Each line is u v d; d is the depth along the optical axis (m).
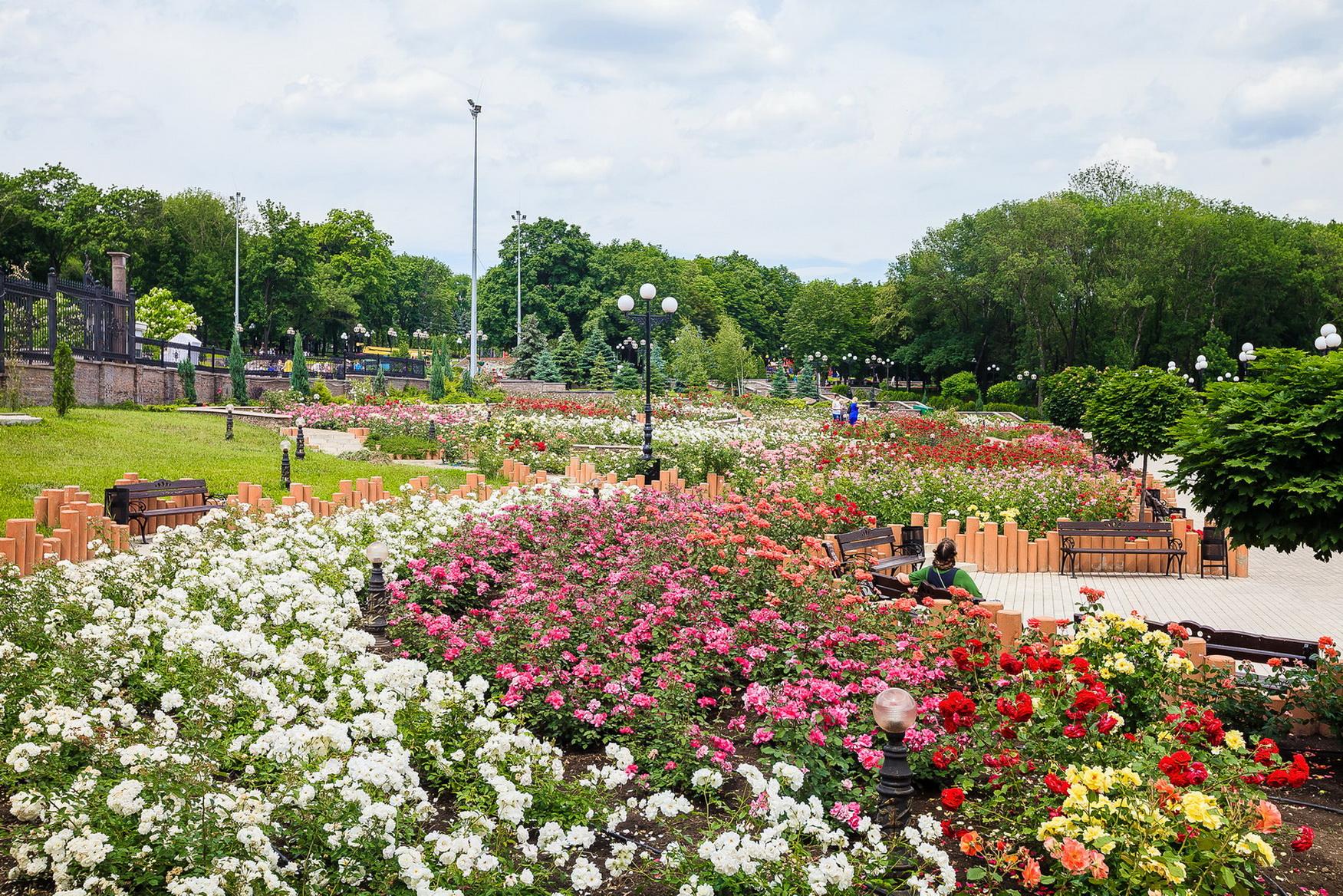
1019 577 15.30
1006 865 4.29
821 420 38.66
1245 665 7.54
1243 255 66.38
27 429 20.50
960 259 78.81
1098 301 68.19
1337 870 4.97
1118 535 15.49
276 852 4.29
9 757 4.84
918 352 86.12
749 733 6.52
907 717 4.73
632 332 93.94
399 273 110.00
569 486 15.79
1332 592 14.06
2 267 27.11
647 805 4.73
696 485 20.39
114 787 4.36
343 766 4.68
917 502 17.41
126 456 19.56
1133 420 21.81
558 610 7.76
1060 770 4.96
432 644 7.59
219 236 76.00
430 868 4.27
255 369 48.75
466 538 10.73
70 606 7.33
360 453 25.64
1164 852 4.17
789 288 130.62
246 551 9.46
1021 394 76.69
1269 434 7.00
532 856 4.49
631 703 6.25
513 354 82.69
